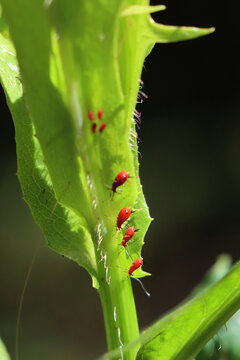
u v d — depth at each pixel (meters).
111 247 0.17
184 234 0.89
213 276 0.20
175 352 0.17
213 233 0.89
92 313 0.75
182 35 0.15
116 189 0.16
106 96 0.16
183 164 0.96
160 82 1.05
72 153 0.16
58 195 0.16
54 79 0.16
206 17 1.05
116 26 0.15
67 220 0.17
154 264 0.84
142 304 0.76
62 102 0.16
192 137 0.99
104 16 0.15
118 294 0.17
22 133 0.17
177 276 0.82
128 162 0.16
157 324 0.15
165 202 0.92
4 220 0.85
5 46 0.17
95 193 0.16
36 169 0.17
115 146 0.16
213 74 1.04
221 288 0.16
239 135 0.98
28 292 0.78
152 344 0.17
